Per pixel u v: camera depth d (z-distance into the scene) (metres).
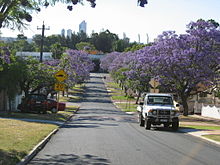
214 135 19.62
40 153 11.52
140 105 25.56
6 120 21.52
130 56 76.56
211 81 39.12
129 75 58.66
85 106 54.97
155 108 22.38
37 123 21.89
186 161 10.79
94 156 11.16
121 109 52.53
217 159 11.45
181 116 40.78
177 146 14.41
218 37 37.00
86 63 84.00
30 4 9.72
